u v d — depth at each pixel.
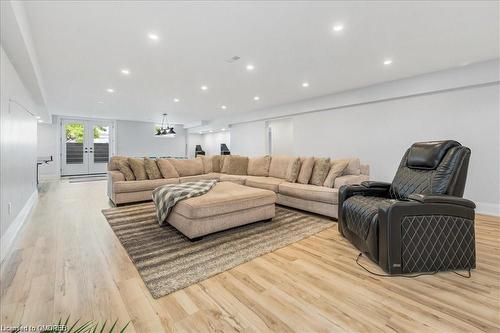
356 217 2.29
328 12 2.34
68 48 3.08
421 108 4.38
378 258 1.99
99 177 8.47
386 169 4.89
